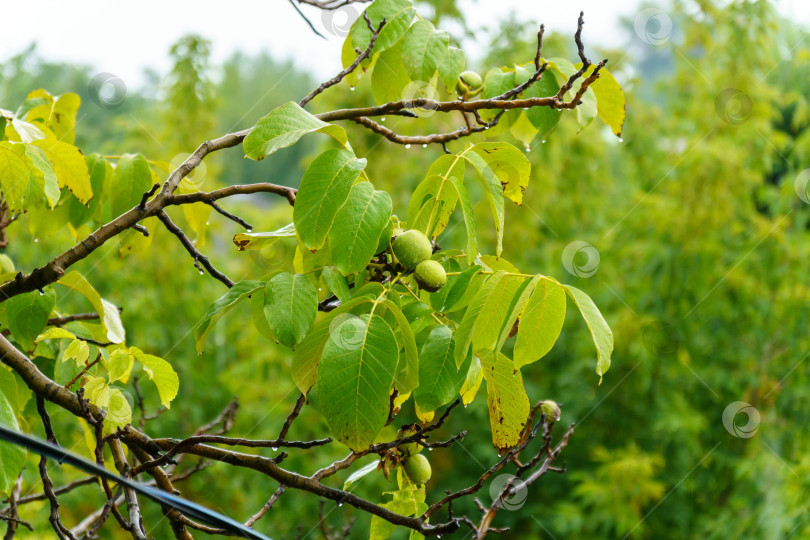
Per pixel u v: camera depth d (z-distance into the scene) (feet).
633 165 22.74
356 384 4.17
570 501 21.27
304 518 19.06
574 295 4.54
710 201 20.02
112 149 21.50
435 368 4.57
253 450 19.38
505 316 4.60
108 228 5.28
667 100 22.03
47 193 5.65
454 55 6.66
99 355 5.62
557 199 23.25
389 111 6.35
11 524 7.38
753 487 19.60
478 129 6.67
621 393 21.22
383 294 4.58
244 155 4.76
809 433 19.61
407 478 5.77
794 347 20.06
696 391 20.81
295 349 4.58
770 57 20.45
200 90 22.56
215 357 21.52
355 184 4.65
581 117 7.09
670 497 20.62
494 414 5.25
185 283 21.80
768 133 20.44
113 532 15.02
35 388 5.32
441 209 5.21
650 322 20.17
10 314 5.95
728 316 20.13
